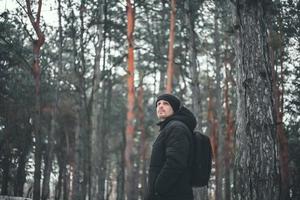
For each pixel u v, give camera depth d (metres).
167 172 3.43
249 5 6.53
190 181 3.70
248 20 6.50
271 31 19.55
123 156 41.66
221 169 28.89
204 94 38.06
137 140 47.88
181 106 3.97
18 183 26.75
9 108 23.16
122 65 32.12
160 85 32.53
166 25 26.78
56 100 22.77
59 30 22.09
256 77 6.29
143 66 35.34
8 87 24.11
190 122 3.83
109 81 32.53
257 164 5.99
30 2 16.70
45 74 27.70
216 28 27.92
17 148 24.64
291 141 21.67
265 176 5.93
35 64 16.56
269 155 6.01
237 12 6.62
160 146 3.68
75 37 23.48
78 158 21.52
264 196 5.88
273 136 6.11
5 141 23.64
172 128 3.63
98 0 23.41
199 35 26.53
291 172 20.98
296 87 21.89
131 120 19.84
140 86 34.44
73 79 27.98
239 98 6.44
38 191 15.46
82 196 22.22
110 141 52.97
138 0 21.98
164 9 23.09
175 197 3.55
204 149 3.77
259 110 6.14
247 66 6.38
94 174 29.09
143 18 27.61
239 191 6.11
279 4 18.75
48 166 20.75
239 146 6.27
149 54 30.28
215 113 33.22
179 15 22.22
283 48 21.92
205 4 21.59
